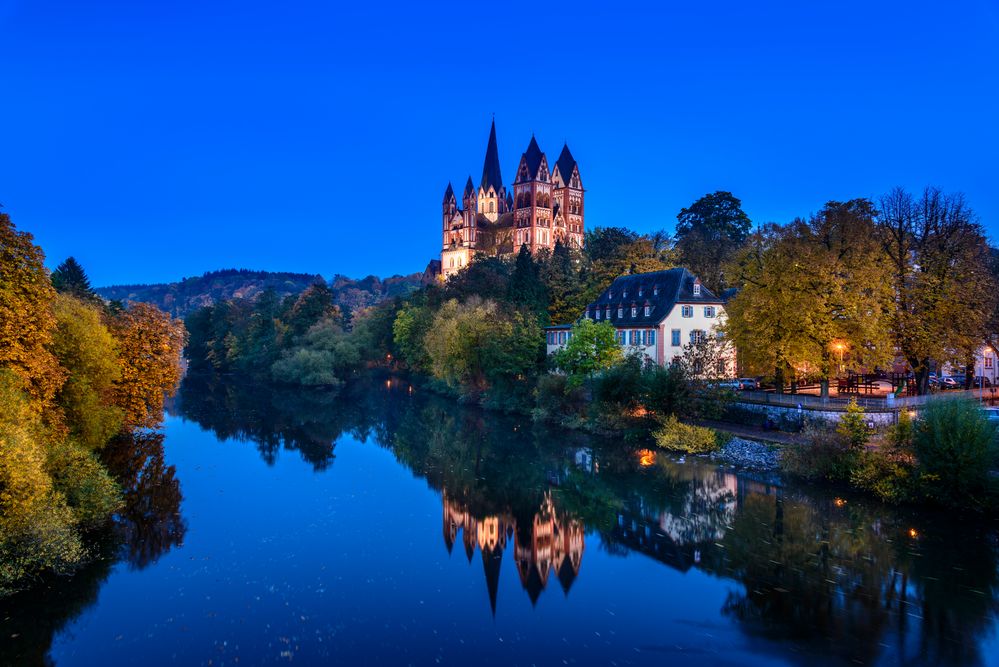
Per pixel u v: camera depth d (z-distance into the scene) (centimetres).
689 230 11194
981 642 2205
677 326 6650
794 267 4716
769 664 2123
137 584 2698
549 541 3269
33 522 2503
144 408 5081
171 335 5428
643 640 2292
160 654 2183
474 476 4550
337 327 12494
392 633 2347
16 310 2998
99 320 4672
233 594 2628
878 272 4525
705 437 4741
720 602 2552
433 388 9312
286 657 2180
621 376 5634
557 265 10762
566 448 5350
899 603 2480
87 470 3231
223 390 10188
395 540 3278
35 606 2491
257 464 4878
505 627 2391
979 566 2755
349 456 5206
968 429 3238
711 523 3391
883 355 4400
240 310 14462
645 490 4050
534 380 7200
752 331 4966
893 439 3584
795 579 2702
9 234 3061
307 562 2972
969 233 4775
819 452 3844
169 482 4306
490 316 8056
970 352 4622
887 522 3244
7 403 2658
